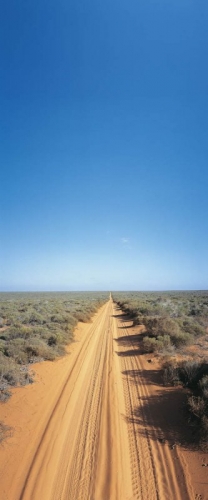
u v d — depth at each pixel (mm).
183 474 6543
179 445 7605
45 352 15461
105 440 7891
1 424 8484
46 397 10742
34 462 6914
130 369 14242
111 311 47781
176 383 11406
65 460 7027
